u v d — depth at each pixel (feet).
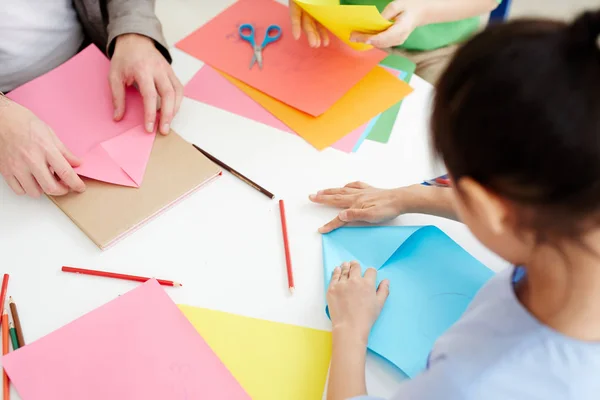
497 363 1.51
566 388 1.45
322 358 2.07
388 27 2.97
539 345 1.47
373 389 2.00
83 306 2.19
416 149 2.79
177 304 2.19
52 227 2.43
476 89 1.20
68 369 1.98
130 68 2.89
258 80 3.03
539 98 1.12
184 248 2.37
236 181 2.63
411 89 3.05
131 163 2.59
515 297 1.58
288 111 2.92
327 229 2.44
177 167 2.61
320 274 2.32
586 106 1.10
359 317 2.10
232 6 3.45
